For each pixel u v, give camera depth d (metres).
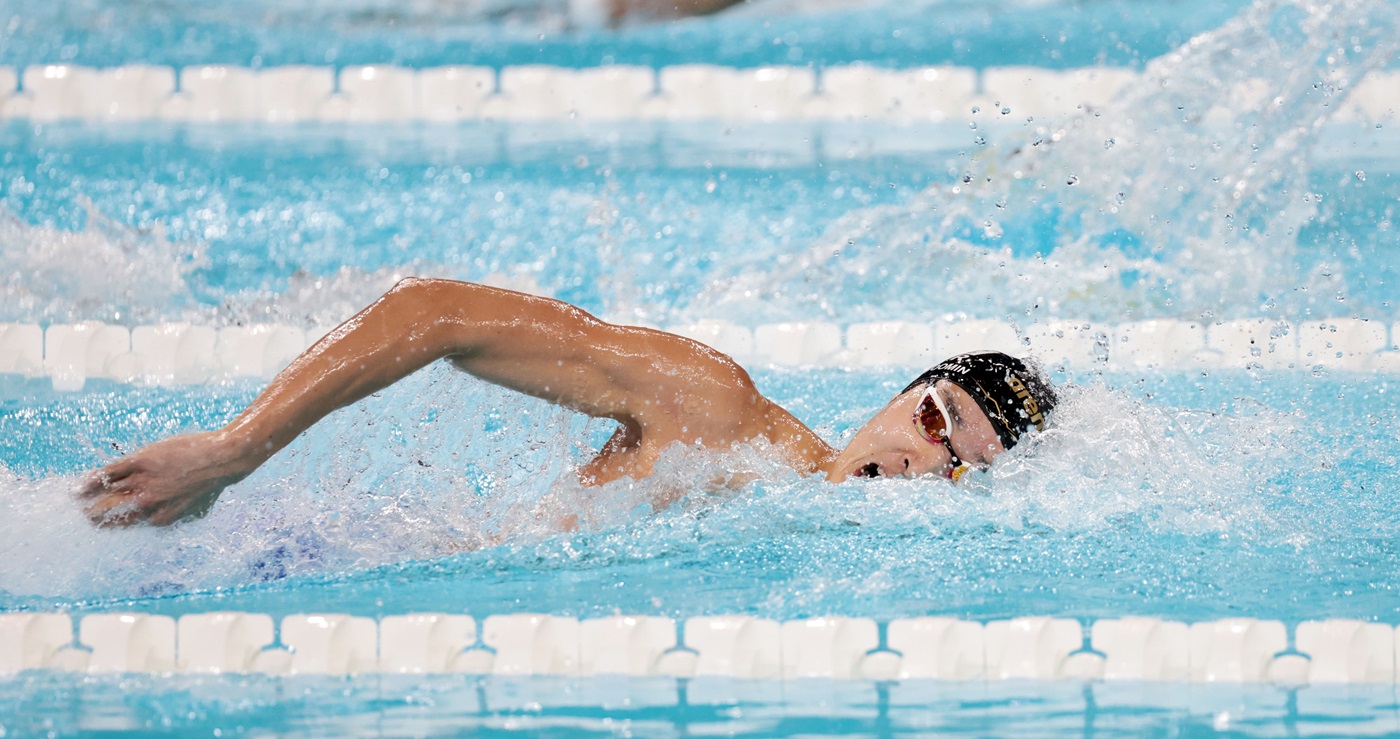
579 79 22.59
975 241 16.98
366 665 7.96
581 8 26.77
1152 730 7.07
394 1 26.75
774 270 16.50
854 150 20.55
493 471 9.38
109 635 7.91
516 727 7.03
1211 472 10.05
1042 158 18.75
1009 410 9.13
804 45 24.94
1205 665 7.89
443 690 7.60
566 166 20.12
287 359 14.29
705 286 16.11
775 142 21.20
